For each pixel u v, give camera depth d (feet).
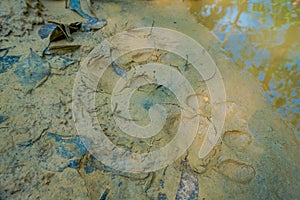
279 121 1.05
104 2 1.62
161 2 1.68
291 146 0.97
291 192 0.85
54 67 1.12
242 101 1.11
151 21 1.51
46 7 1.49
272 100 1.12
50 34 1.26
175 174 0.87
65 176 0.80
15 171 0.79
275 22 1.50
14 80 1.03
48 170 0.81
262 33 1.44
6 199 0.73
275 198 0.84
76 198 0.76
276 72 1.23
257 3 1.65
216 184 0.86
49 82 1.06
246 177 0.88
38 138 0.88
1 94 0.98
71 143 0.89
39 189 0.76
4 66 1.08
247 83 1.18
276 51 1.33
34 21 1.30
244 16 1.56
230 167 0.90
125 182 0.83
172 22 1.51
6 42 1.19
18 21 1.27
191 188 0.84
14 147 0.84
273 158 0.93
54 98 1.00
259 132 1.01
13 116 0.92
